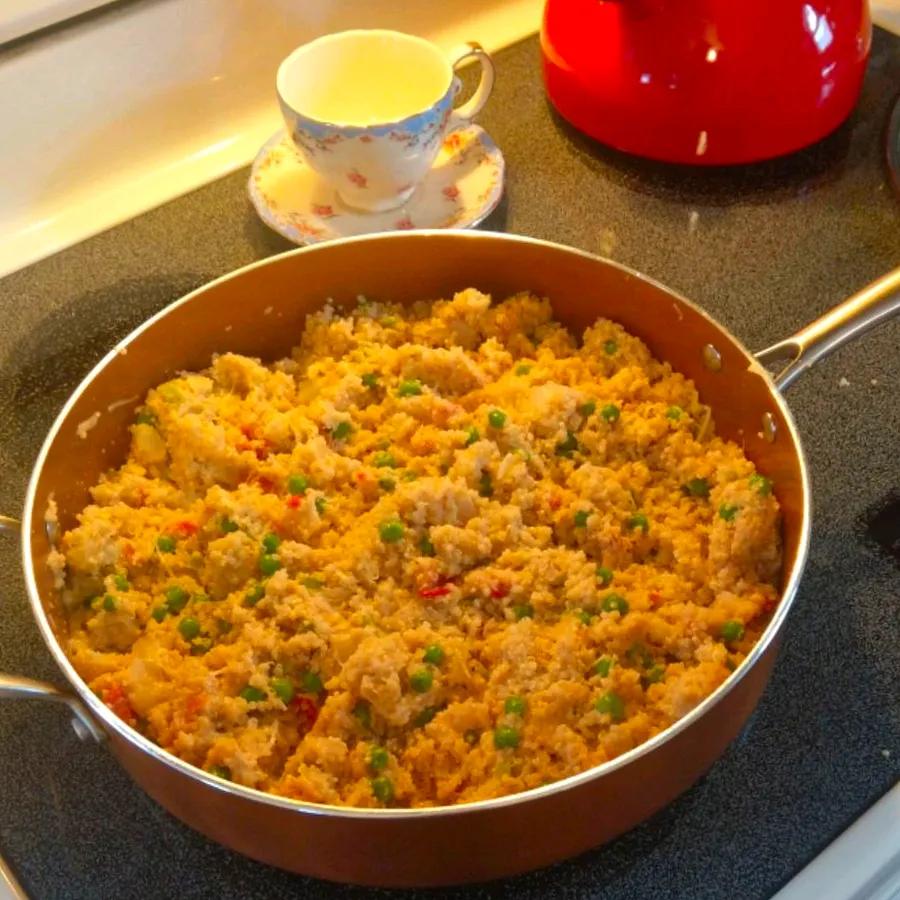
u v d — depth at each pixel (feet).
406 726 1.93
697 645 1.96
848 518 2.19
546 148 2.74
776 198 2.63
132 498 2.16
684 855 1.89
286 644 1.97
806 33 2.47
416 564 2.04
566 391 2.19
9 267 2.59
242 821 1.74
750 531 2.02
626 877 1.88
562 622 2.00
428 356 2.25
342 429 2.21
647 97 2.56
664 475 2.18
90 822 1.95
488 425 2.18
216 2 2.74
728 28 2.46
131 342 2.17
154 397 2.22
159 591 2.07
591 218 2.61
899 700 2.01
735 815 1.92
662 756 1.72
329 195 2.64
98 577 2.07
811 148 2.71
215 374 2.28
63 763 2.00
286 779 1.85
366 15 2.93
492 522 2.08
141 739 1.73
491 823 1.69
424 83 2.61
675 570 2.07
